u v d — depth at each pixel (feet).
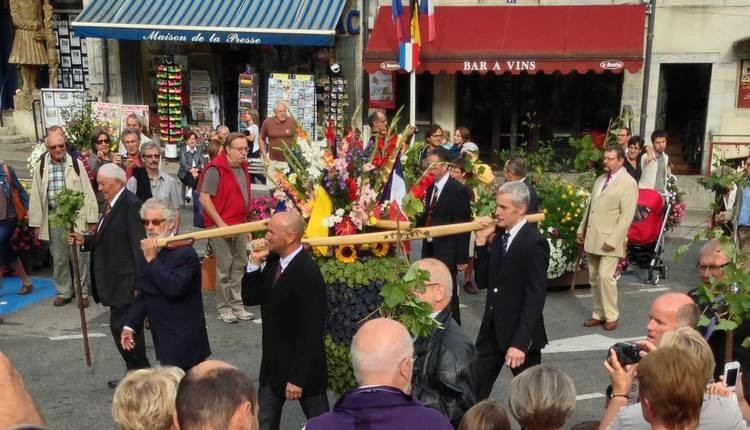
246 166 26.11
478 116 58.59
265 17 54.08
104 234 19.36
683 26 53.78
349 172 17.17
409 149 20.24
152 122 61.87
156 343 17.47
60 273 27.78
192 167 40.50
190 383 9.10
